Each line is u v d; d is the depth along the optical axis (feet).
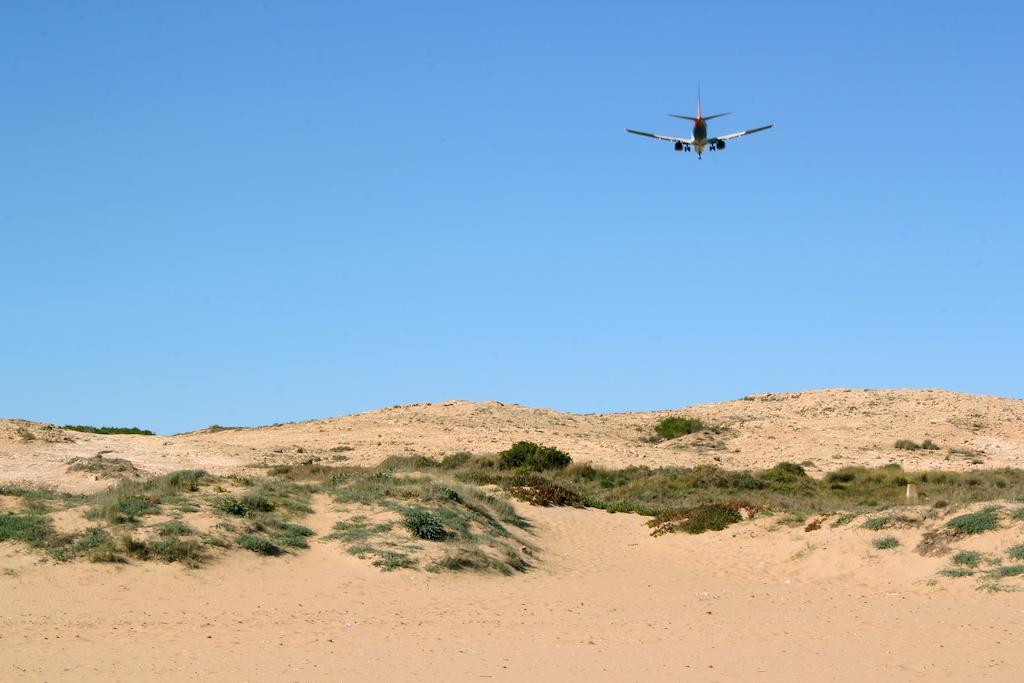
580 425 302.25
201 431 287.28
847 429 282.15
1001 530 101.35
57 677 59.88
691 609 88.63
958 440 268.21
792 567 108.88
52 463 173.27
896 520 112.37
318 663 65.05
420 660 66.44
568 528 132.36
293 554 99.81
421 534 106.52
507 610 86.53
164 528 96.48
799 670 64.13
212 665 63.87
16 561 87.15
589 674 62.95
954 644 71.56
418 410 306.35
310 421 296.71
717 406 346.74
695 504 152.97
